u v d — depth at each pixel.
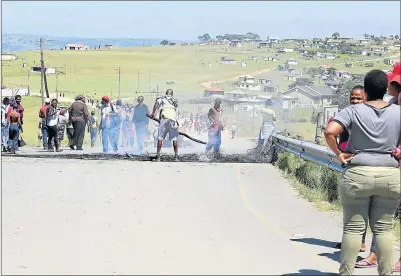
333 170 28.64
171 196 28.48
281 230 22.14
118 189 30.17
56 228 22.11
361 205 15.54
